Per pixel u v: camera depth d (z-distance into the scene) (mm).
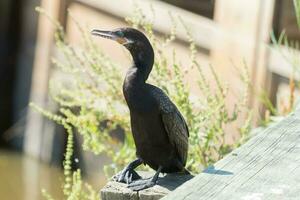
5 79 23562
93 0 19266
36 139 21906
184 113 8695
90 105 9688
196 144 8719
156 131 7055
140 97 6973
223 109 9031
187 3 19984
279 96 11641
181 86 8711
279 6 15195
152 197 6535
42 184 20328
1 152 22562
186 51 16375
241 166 5902
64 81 17625
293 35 15422
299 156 6137
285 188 5496
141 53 7016
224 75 15453
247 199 5305
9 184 20703
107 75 9578
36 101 21688
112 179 6824
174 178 6922
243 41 15453
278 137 6531
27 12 22938
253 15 15359
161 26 16719
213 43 16078
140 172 7266
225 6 15938
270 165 5938
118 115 9508
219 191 5434
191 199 5285
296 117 7074
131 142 9430
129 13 18344
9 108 23469
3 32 23797
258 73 15047
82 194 8969
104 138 9648
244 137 9102
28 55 22656
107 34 7102
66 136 20938
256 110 12133
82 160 18859
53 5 20422
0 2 24078
